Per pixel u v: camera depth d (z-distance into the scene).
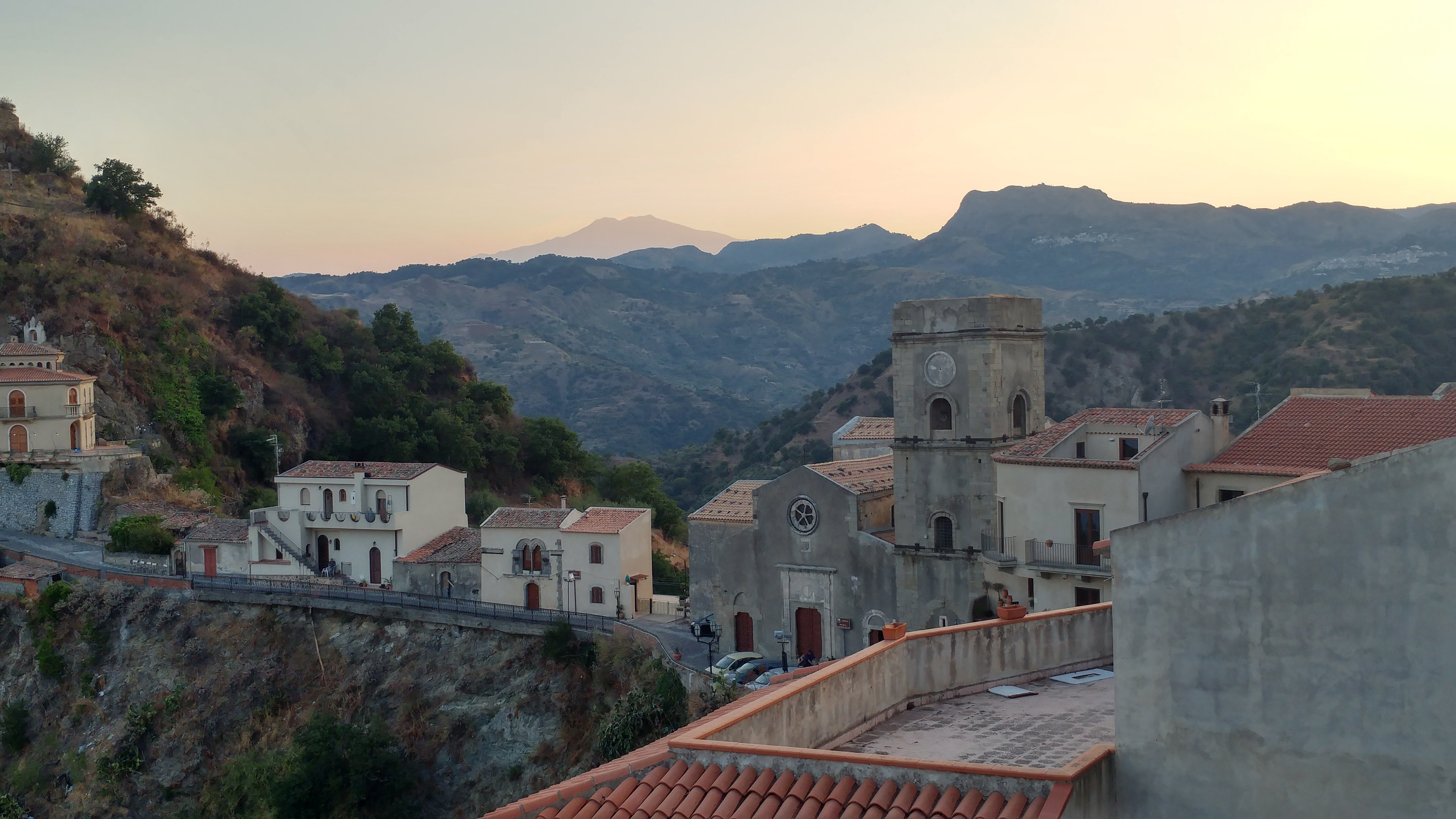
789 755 16.19
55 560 98.44
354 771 73.81
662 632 79.56
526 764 74.25
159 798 81.31
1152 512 56.06
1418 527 13.24
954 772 15.02
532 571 89.19
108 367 126.62
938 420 69.00
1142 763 14.88
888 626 21.77
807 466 73.44
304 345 152.50
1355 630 13.59
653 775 17.02
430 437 148.50
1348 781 13.63
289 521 99.69
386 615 86.00
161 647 88.50
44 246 136.38
